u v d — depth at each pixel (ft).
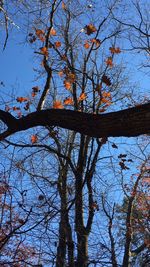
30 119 14.02
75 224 30.58
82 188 28.17
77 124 13.38
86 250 30.30
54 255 25.64
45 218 24.71
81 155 29.04
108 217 33.78
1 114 14.21
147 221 40.22
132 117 12.55
